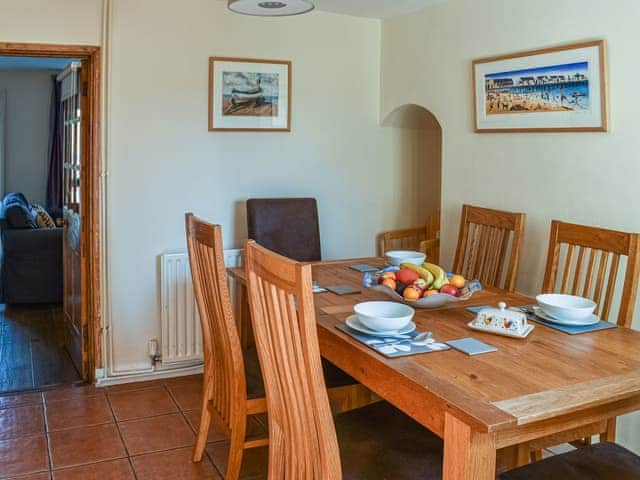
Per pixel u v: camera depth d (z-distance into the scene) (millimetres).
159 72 3676
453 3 3660
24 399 3506
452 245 3807
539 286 3211
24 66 7102
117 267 3709
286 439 1893
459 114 3680
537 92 3107
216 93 3836
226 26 3824
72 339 4219
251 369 2680
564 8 2947
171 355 3836
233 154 3955
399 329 2047
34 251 5453
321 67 4152
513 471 1733
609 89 2754
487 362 1812
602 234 2508
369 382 1880
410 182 4605
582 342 2016
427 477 1797
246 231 4055
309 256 3982
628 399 1853
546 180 3129
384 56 4309
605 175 2814
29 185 7605
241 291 3812
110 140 3600
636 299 2688
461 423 1493
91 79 3518
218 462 2857
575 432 2229
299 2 2654
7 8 3318
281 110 4051
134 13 3578
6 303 5457
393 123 4441
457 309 2418
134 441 3043
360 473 1812
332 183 4309
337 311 2342
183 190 3832
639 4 2605
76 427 3176
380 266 3234
